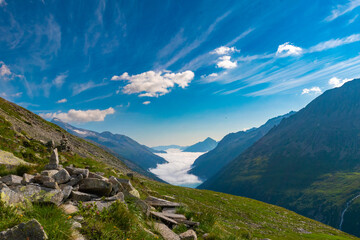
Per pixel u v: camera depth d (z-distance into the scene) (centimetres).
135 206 1008
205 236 1128
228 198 6750
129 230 710
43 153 2291
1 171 991
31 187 737
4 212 521
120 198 940
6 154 1277
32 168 1052
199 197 5622
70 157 2630
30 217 557
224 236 1249
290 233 3922
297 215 6309
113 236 615
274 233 3631
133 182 2698
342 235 4625
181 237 968
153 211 1187
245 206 5909
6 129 2319
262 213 5441
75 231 561
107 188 944
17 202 598
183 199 4316
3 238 442
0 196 550
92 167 2362
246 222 4091
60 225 537
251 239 2034
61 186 891
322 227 5162
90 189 940
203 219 1362
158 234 879
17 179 820
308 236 3878
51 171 980
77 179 968
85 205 725
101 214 680
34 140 2694
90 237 571
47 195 684
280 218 5266
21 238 448
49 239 482
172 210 1366
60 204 719
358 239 4578
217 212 4072
